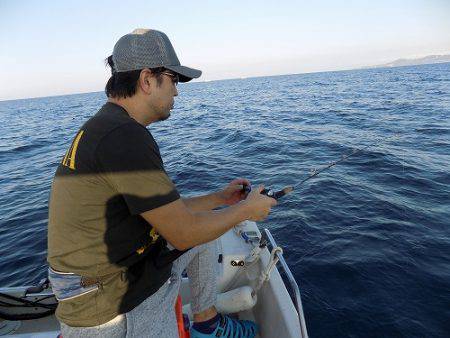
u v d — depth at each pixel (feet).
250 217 4.67
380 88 115.55
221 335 5.73
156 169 3.69
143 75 4.04
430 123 41.68
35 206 22.08
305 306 10.65
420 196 18.44
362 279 11.71
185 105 112.78
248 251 7.25
